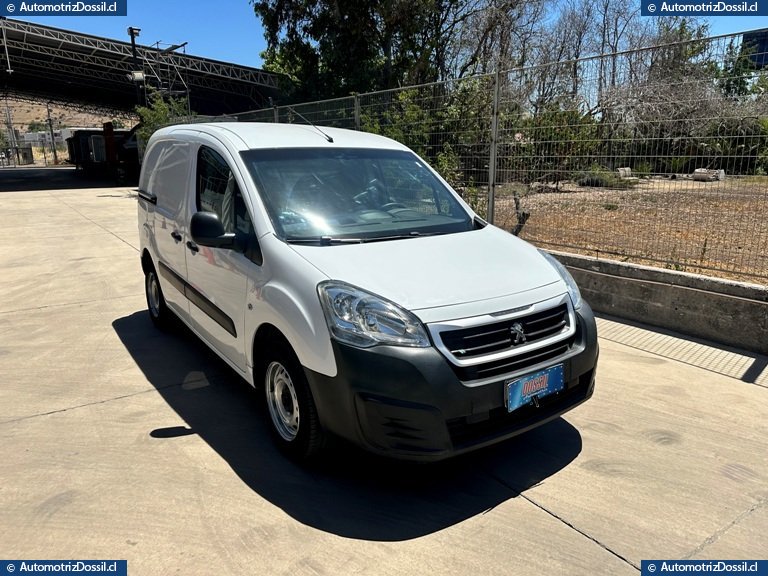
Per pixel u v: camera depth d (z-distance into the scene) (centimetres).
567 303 312
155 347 502
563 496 288
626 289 559
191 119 1591
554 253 629
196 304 412
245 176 350
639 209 788
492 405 267
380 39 2434
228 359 376
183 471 308
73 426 358
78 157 4203
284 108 1097
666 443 337
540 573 235
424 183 418
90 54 3108
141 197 539
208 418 369
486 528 263
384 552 247
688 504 280
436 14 2427
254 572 234
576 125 603
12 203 1872
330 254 304
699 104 503
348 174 384
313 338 274
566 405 302
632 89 550
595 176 598
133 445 335
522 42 2419
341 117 935
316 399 279
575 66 594
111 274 791
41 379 432
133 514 271
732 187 490
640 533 260
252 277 322
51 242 1056
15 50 3164
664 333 525
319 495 288
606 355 475
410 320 264
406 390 256
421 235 351
